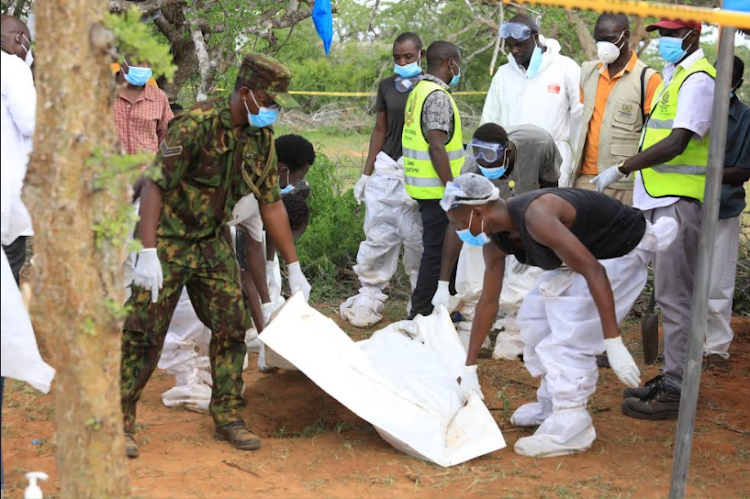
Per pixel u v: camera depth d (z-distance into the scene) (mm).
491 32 16344
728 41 3049
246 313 4199
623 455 4340
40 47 2494
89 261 2553
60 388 2623
